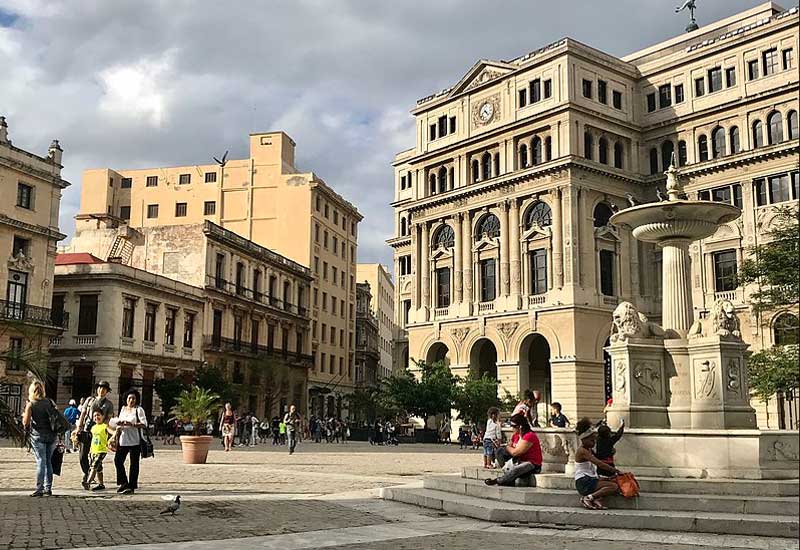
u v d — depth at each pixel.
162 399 53.72
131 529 11.77
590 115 56.38
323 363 87.38
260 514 13.84
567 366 53.19
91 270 53.34
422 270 65.50
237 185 86.25
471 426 54.72
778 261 32.59
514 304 57.34
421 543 11.02
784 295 32.50
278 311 76.12
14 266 49.62
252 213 85.44
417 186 67.06
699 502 13.42
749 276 33.91
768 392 31.31
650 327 19.28
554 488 15.26
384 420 66.69
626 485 13.58
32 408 15.56
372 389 66.88
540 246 56.56
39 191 51.97
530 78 58.75
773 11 56.84
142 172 88.88
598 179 56.41
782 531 11.98
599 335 54.44
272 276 76.62
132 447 16.55
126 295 54.47
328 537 11.47
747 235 52.44
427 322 63.69
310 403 83.19
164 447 40.62
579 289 54.09
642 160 59.34
